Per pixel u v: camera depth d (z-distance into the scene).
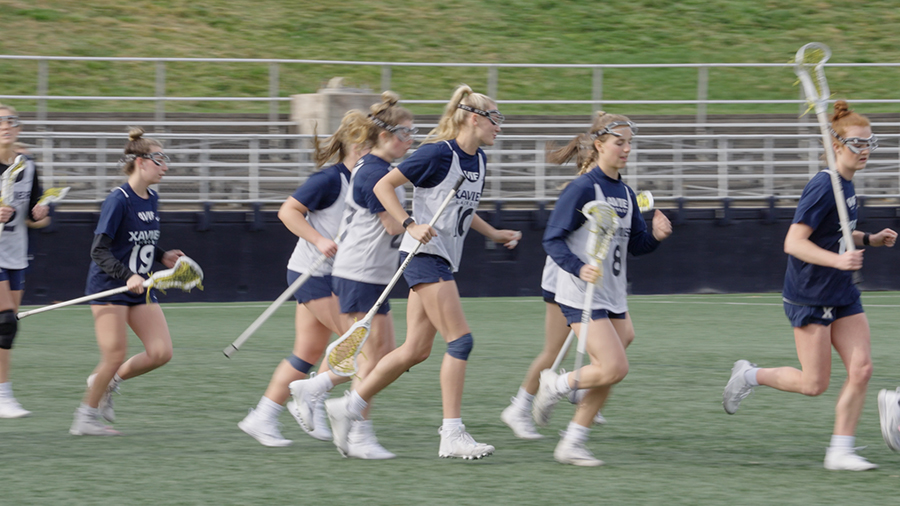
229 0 75.38
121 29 68.56
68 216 40.78
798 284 14.60
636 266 44.56
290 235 42.91
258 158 48.22
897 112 58.12
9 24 66.75
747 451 16.16
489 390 22.03
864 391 14.72
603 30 75.88
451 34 73.12
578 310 14.84
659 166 53.31
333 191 16.38
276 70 52.38
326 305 16.41
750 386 16.19
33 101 56.22
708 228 44.91
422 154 14.98
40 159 49.56
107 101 57.00
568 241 15.02
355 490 13.48
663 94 62.69
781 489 13.59
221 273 42.25
